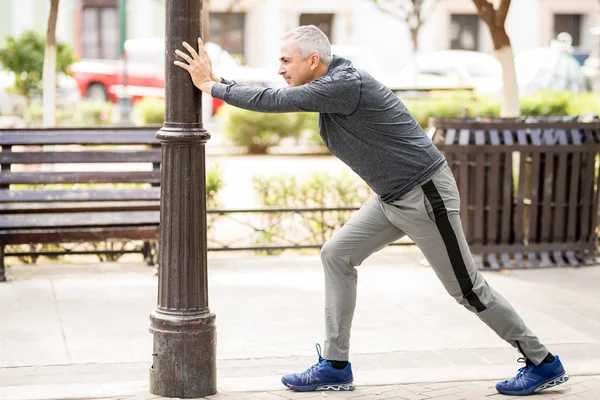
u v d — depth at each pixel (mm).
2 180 11070
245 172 21328
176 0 6730
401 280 11305
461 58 34094
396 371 7875
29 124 27016
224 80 6891
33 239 10758
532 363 7328
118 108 32875
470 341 8883
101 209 11102
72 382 7555
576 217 12141
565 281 11320
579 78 33156
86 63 36812
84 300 10125
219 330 9141
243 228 15039
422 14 43656
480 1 14148
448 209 6934
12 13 42188
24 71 27562
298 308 9992
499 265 11859
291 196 13617
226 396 7203
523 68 33156
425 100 26984
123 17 31234
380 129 6840
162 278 7094
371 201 7277
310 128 26625
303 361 8234
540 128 11844
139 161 11477
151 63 35938
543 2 44344
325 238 13258
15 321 9281
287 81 7062
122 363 8070
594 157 12016
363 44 43812
